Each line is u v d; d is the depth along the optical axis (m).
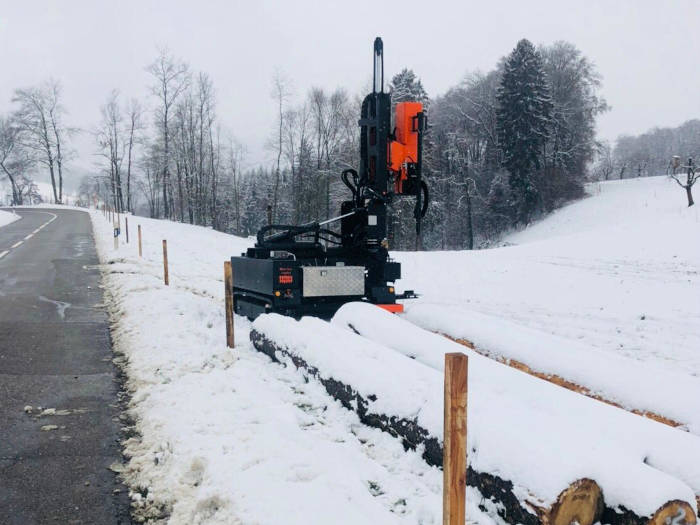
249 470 3.94
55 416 5.30
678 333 9.47
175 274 15.96
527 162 57.34
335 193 48.50
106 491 3.92
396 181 9.20
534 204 58.00
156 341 7.69
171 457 4.28
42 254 21.50
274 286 8.47
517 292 14.30
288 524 3.27
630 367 5.32
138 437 4.80
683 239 21.91
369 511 3.47
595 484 3.30
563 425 3.78
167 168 64.75
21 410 5.45
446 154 62.81
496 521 3.54
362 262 9.25
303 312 8.79
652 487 3.22
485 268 18.95
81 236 30.44
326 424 4.97
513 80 57.75
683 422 4.58
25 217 51.03
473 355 5.68
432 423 4.18
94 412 5.41
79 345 8.03
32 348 7.84
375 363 5.27
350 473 3.97
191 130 62.69
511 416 3.88
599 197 55.59
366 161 9.54
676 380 4.96
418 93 56.19
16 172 86.56
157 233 33.47
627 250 21.34
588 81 68.56
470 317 7.36
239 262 9.99
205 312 10.12
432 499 3.69
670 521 3.21
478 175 65.31
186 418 4.93
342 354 5.64
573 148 63.56
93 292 12.77
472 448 3.84
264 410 5.09
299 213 57.38
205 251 23.77
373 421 4.84
